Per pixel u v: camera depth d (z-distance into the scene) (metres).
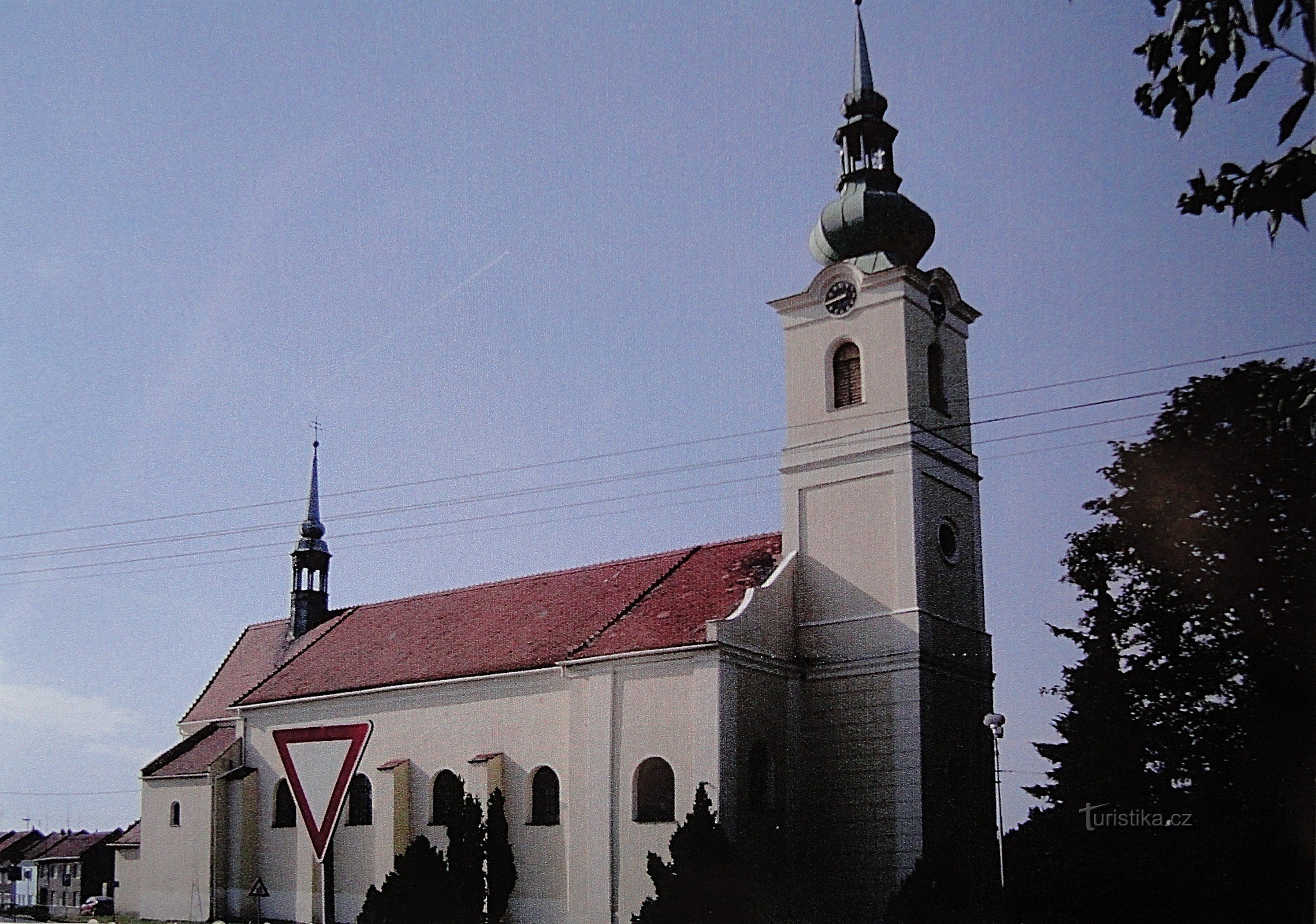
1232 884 33.84
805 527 45.78
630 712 42.31
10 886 104.62
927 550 43.81
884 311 45.19
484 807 45.72
